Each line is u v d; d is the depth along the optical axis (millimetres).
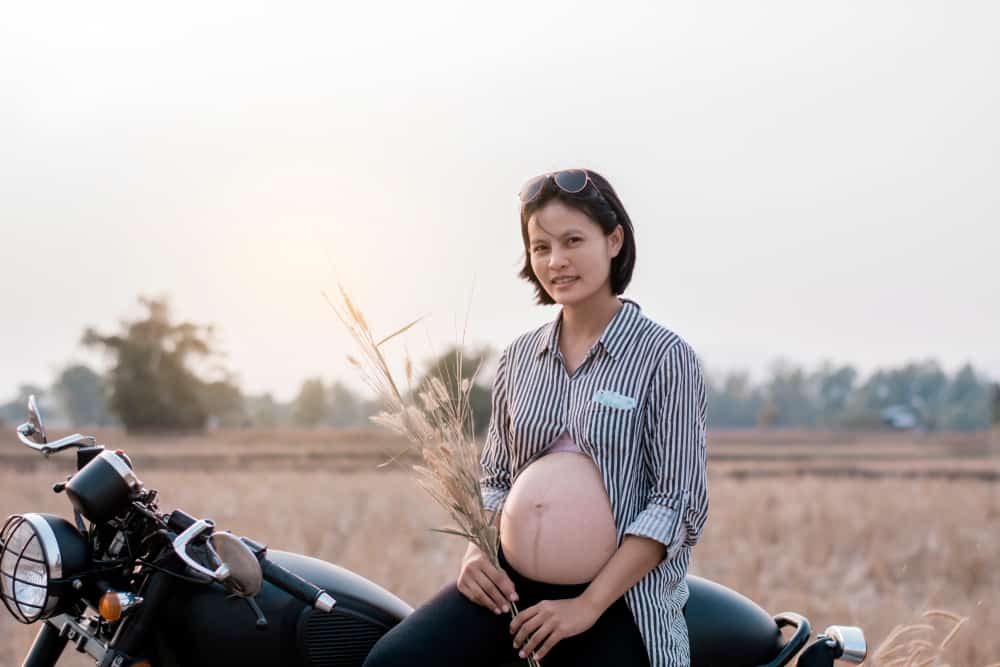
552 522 2824
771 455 71625
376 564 10016
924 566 11648
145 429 78188
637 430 2900
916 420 167125
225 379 81000
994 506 19562
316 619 2873
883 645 3654
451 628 2836
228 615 2791
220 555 2512
